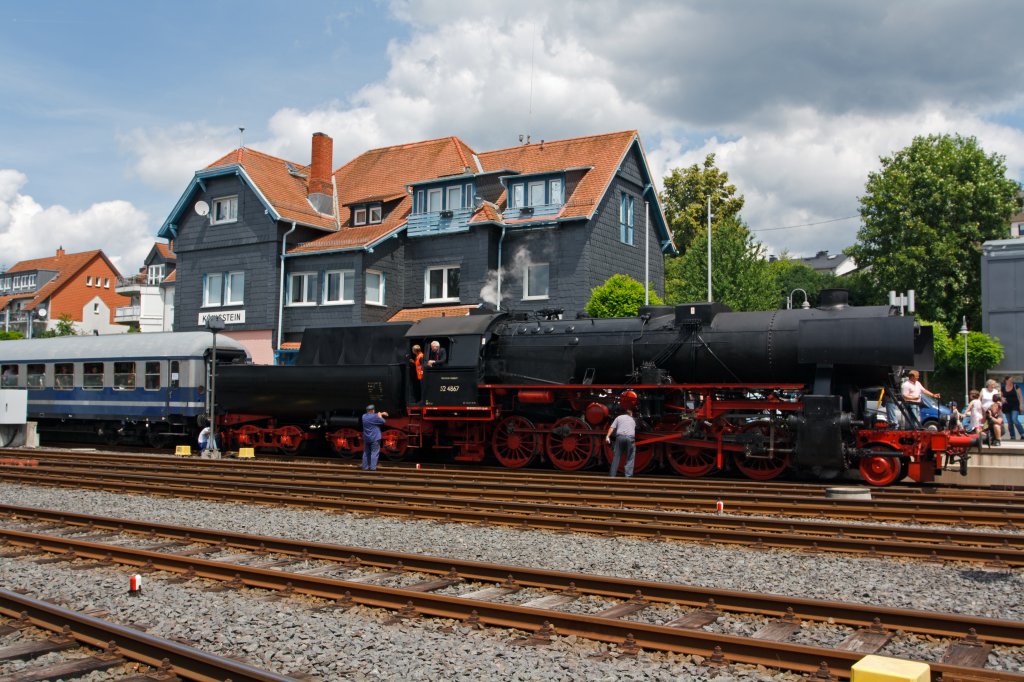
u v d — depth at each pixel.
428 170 33.97
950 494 13.43
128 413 25.80
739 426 16.48
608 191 30.78
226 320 34.66
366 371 20.86
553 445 19.00
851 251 47.81
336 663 5.91
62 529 11.46
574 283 29.25
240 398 23.33
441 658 5.98
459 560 8.40
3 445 26.22
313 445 24.12
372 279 32.06
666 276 48.47
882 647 6.07
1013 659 5.81
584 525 10.77
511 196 31.00
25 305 81.38
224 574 8.41
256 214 34.06
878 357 15.01
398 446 20.83
